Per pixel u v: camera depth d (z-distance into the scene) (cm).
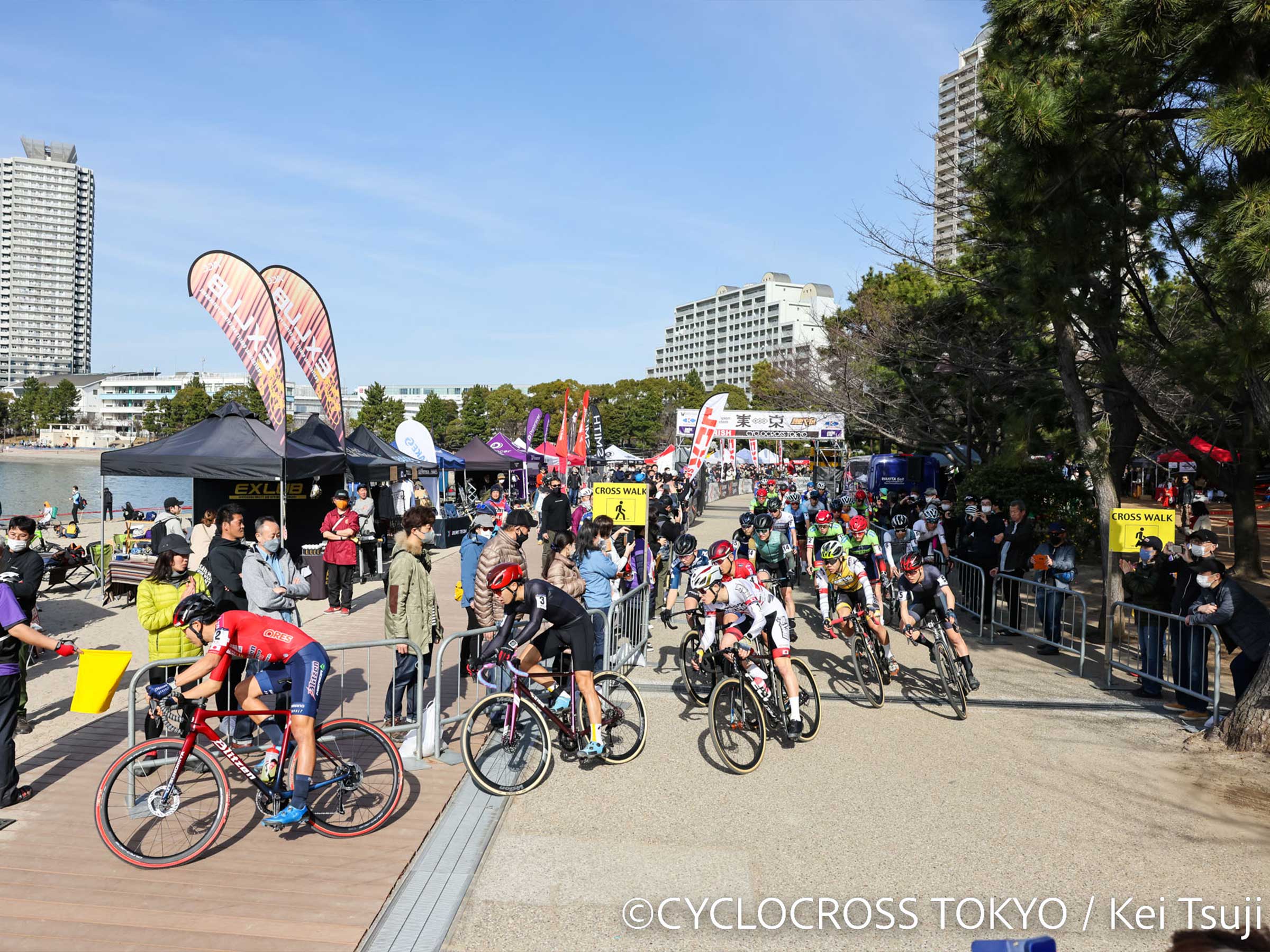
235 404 1459
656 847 480
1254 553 1534
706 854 473
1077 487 1803
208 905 406
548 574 746
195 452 1330
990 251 1459
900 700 801
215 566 630
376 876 439
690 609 684
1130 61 838
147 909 400
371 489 2095
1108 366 1053
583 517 1402
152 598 600
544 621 588
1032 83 898
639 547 1107
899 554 1320
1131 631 1036
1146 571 823
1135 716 747
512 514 712
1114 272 1053
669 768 609
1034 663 957
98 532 2462
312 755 473
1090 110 864
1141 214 978
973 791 570
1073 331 1123
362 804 499
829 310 11788
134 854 445
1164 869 462
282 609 620
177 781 464
